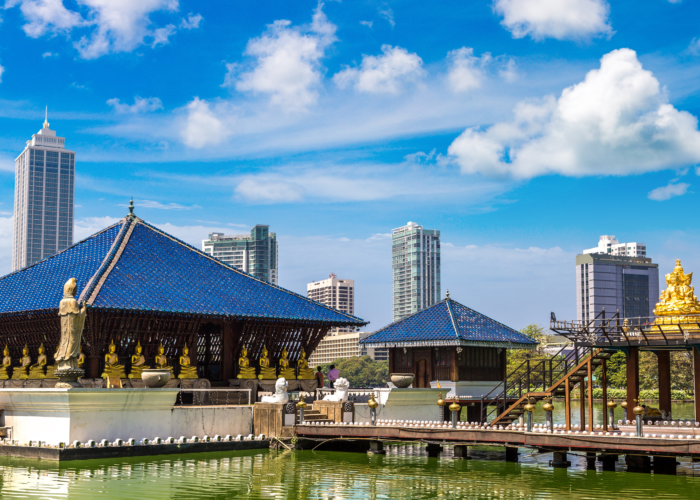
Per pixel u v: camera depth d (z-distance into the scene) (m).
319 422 32.59
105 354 33.50
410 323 49.06
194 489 21.77
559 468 26.55
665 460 26.09
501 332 48.50
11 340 36.84
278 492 21.47
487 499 20.55
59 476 23.78
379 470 25.88
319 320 39.50
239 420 32.22
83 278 34.47
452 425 28.66
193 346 36.47
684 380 79.75
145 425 29.16
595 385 90.69
